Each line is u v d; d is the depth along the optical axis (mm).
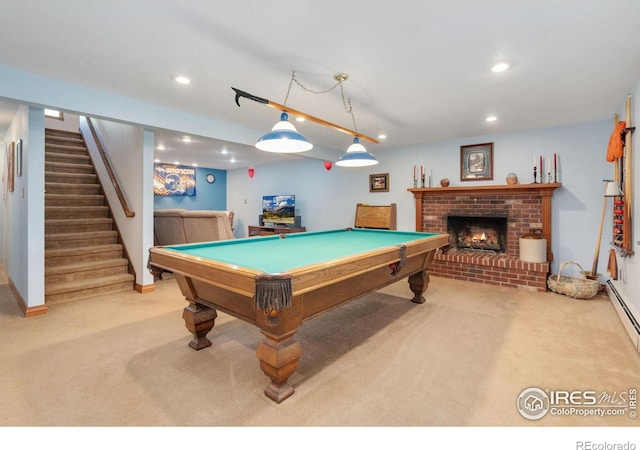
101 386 1935
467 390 1916
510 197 4625
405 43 2148
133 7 1776
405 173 5656
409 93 3043
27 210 3094
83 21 1915
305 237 3582
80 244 4301
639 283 2770
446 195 5164
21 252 3426
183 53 2303
